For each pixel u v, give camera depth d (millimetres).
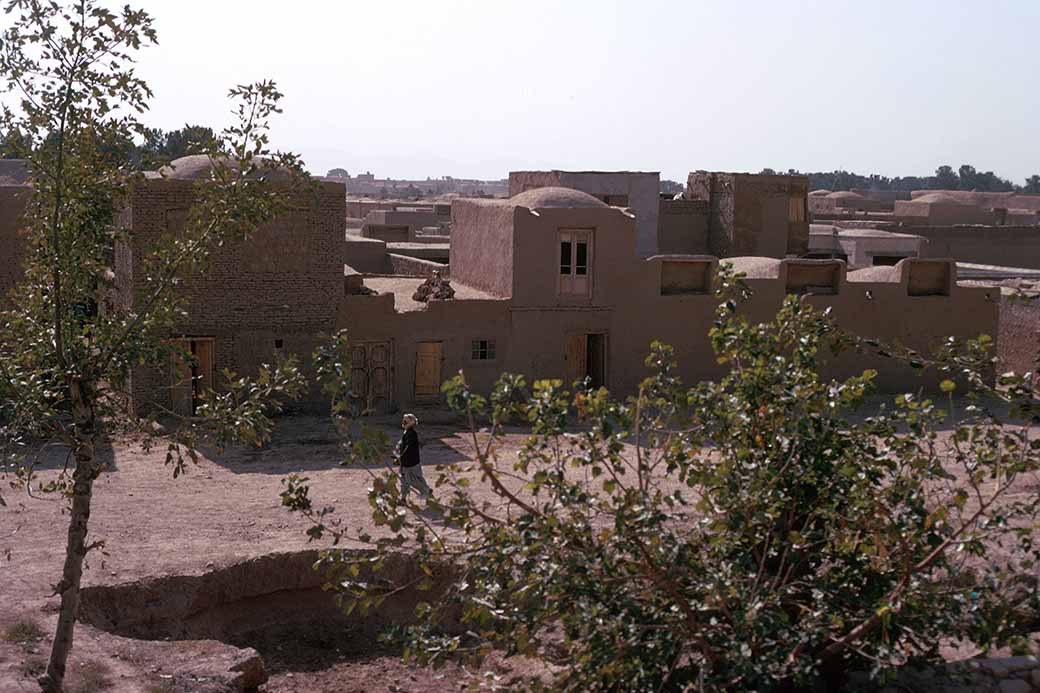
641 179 37250
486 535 9016
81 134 9234
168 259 9664
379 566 9062
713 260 26547
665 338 26312
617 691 8883
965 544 8820
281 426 22141
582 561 8539
